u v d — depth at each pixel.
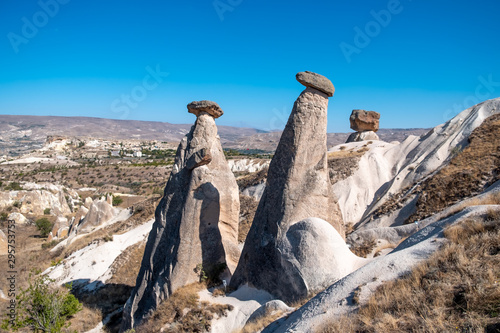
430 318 7.95
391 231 20.12
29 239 50.03
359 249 20.09
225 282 17.12
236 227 19.34
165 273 17.55
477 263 9.27
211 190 17.97
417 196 29.91
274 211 15.73
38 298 20.73
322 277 13.47
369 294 9.78
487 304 7.70
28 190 70.75
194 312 15.56
